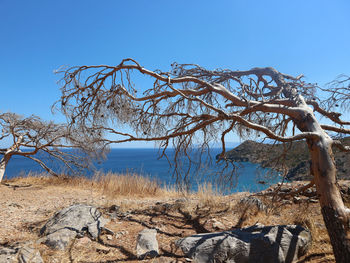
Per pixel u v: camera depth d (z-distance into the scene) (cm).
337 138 534
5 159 1168
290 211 583
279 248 361
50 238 400
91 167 1236
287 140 374
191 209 638
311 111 436
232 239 370
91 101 485
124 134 528
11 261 325
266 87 621
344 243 320
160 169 3073
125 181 1043
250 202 616
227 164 484
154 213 604
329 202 350
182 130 539
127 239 431
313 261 360
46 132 1152
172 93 525
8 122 1167
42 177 1244
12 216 557
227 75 591
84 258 359
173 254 375
